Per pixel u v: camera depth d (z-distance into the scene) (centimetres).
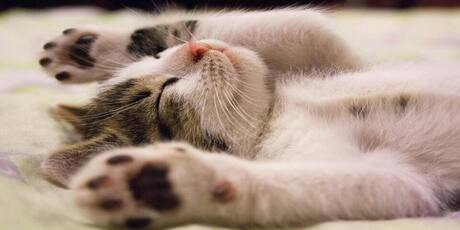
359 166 21
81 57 29
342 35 28
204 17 30
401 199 21
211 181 18
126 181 17
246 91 25
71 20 52
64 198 20
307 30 28
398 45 43
